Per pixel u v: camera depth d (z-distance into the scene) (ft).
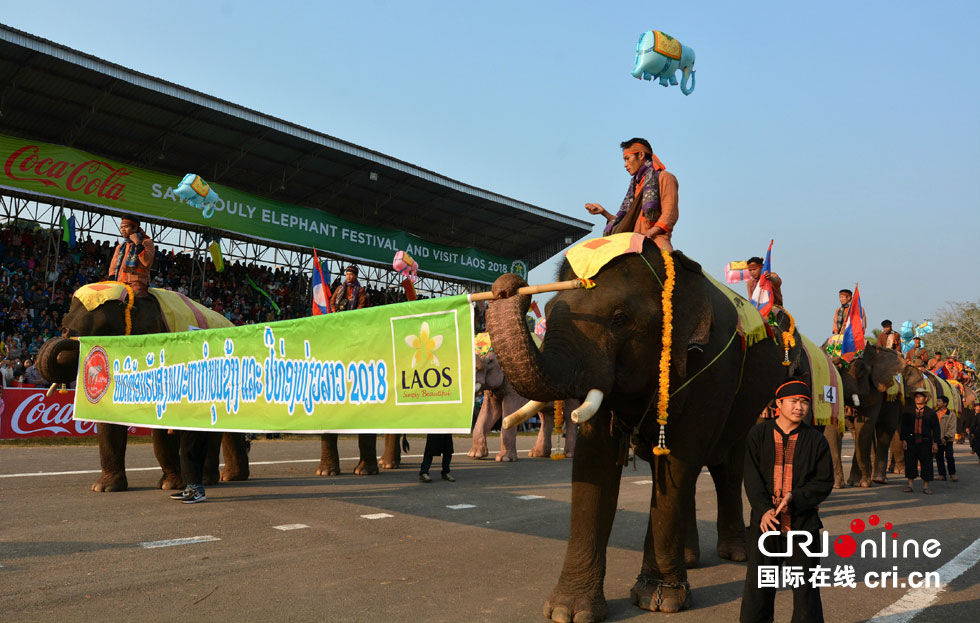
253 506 25.02
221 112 63.10
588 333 12.38
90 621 12.82
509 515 24.95
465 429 13.39
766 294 23.77
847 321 39.17
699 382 14.52
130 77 56.70
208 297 84.38
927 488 37.37
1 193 64.69
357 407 15.65
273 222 73.41
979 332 164.76
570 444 48.98
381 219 97.09
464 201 91.61
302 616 13.38
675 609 14.24
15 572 15.87
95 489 26.94
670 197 15.76
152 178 63.16
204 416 20.53
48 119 62.80
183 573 16.17
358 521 22.97
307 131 69.82
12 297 67.82
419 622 13.23
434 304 14.23
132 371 24.30
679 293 13.73
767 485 12.19
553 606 13.53
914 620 14.37
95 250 78.89
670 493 14.48
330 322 16.48
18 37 50.55
